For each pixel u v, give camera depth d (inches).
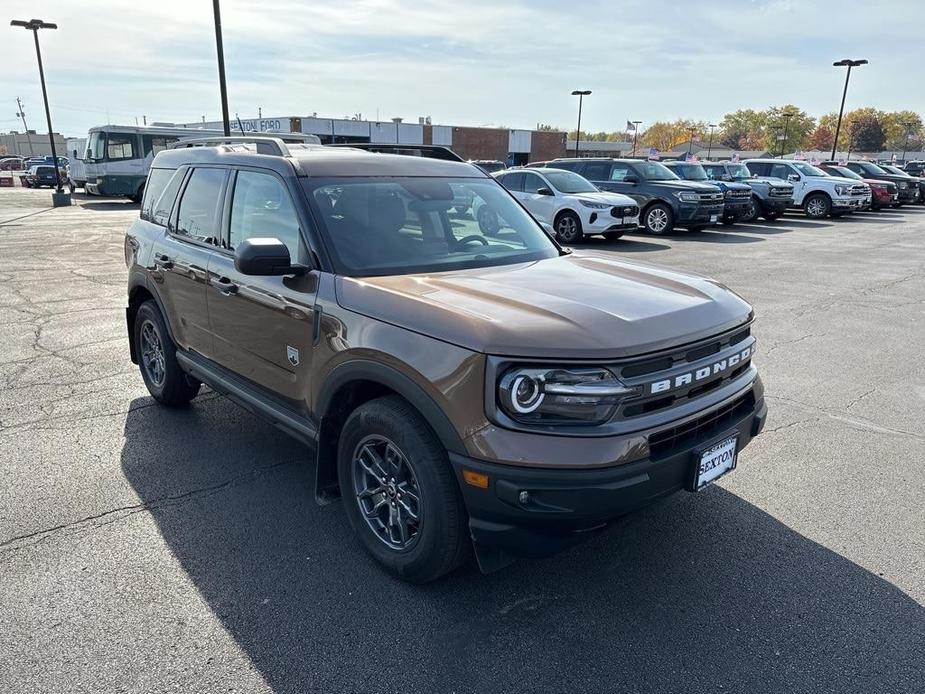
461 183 165.0
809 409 205.6
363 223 138.6
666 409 107.4
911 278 440.1
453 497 108.2
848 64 1425.9
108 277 415.2
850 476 162.1
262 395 150.1
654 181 697.6
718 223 765.9
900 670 100.4
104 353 255.1
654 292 123.3
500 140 2417.6
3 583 118.4
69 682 96.6
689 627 109.8
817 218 920.9
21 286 383.6
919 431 189.2
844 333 296.4
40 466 163.0
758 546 133.0
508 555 107.8
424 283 123.4
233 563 125.8
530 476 97.6
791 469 165.8
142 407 202.5
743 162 969.5
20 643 104.0
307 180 141.2
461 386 101.8
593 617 112.1
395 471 119.3
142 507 145.1
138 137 1064.8
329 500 135.0
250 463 166.2
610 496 98.3
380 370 112.9
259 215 148.3
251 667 100.1
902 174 1195.9
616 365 100.5
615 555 130.0
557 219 627.2
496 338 100.0
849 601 116.3
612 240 652.7
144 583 119.3
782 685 97.5
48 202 1133.1
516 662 101.9
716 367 115.0
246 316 147.9
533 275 132.4
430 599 116.3
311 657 102.4
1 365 240.1
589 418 100.1
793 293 386.3
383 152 183.8
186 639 105.7
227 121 693.9
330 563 126.3
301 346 132.3
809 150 5447.8
